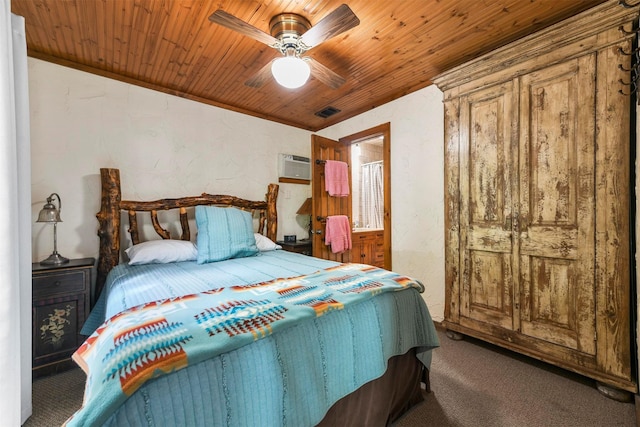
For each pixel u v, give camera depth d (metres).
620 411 1.43
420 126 2.77
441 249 2.61
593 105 1.59
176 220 2.76
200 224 2.36
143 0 1.59
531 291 1.85
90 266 1.99
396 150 3.00
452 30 1.91
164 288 1.49
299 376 0.97
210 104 3.03
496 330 2.03
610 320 1.53
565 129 1.70
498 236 2.02
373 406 1.29
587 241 1.61
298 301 1.20
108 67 2.34
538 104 1.81
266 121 3.53
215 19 1.45
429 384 1.63
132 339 0.85
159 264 2.17
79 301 1.94
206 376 0.78
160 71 2.40
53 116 2.17
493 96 2.04
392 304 1.41
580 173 1.64
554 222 1.75
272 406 0.88
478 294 2.14
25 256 1.41
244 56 2.17
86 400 0.71
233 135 3.22
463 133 2.22
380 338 1.29
